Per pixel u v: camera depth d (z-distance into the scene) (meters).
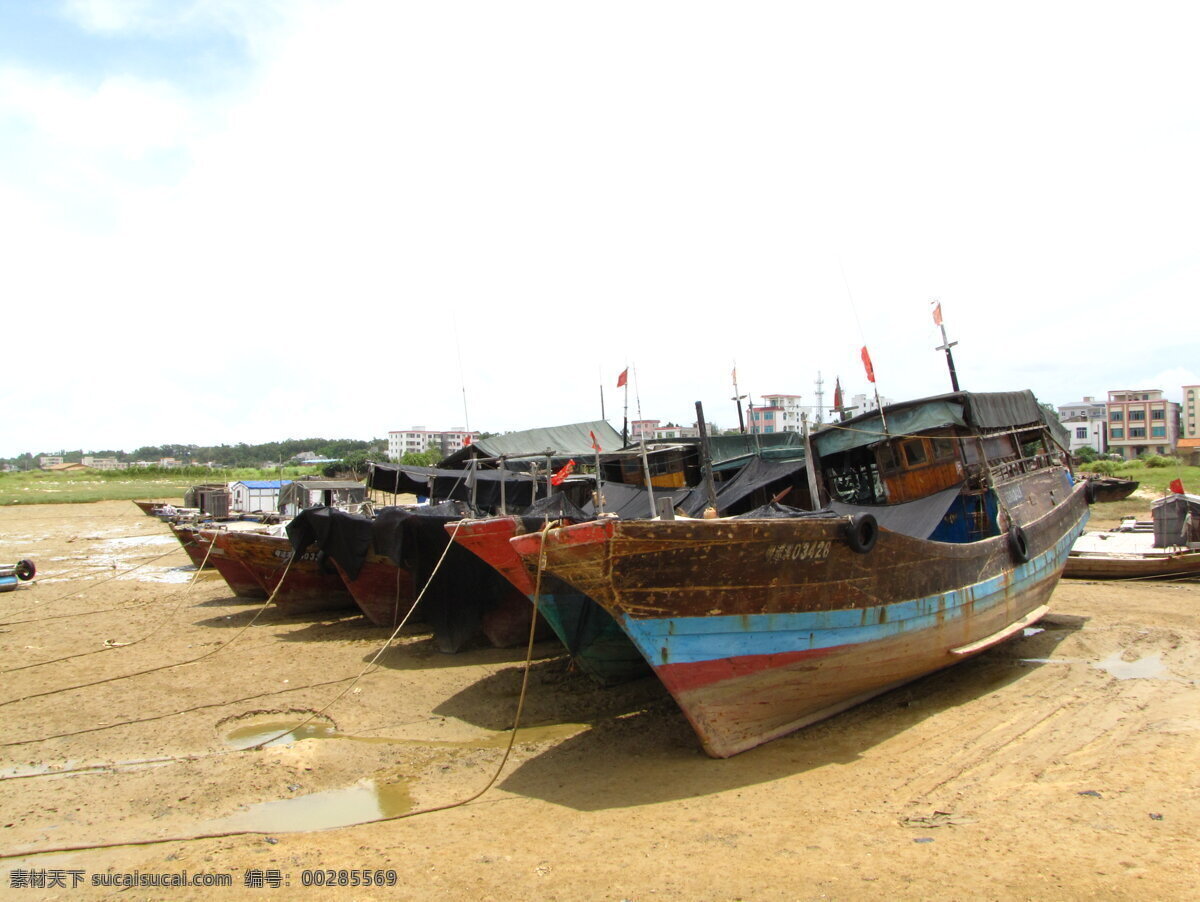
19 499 71.56
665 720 10.66
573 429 29.28
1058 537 15.29
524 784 8.70
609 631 11.64
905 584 10.36
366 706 11.76
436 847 7.11
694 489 17.23
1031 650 13.55
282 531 22.70
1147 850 6.23
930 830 6.90
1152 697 10.59
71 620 19.09
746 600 8.87
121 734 10.79
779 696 9.47
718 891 6.04
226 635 17.03
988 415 13.96
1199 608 16.47
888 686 10.94
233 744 10.47
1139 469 57.62
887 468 14.94
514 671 13.48
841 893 5.89
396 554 14.88
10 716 11.59
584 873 6.46
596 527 7.89
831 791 8.02
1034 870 6.03
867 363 14.20
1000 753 8.86
